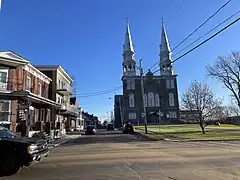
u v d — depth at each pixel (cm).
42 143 1038
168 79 9669
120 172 903
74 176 861
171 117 9456
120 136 3641
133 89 9581
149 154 1379
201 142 2266
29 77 3128
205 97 4388
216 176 808
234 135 2997
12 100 2584
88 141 2705
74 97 6781
